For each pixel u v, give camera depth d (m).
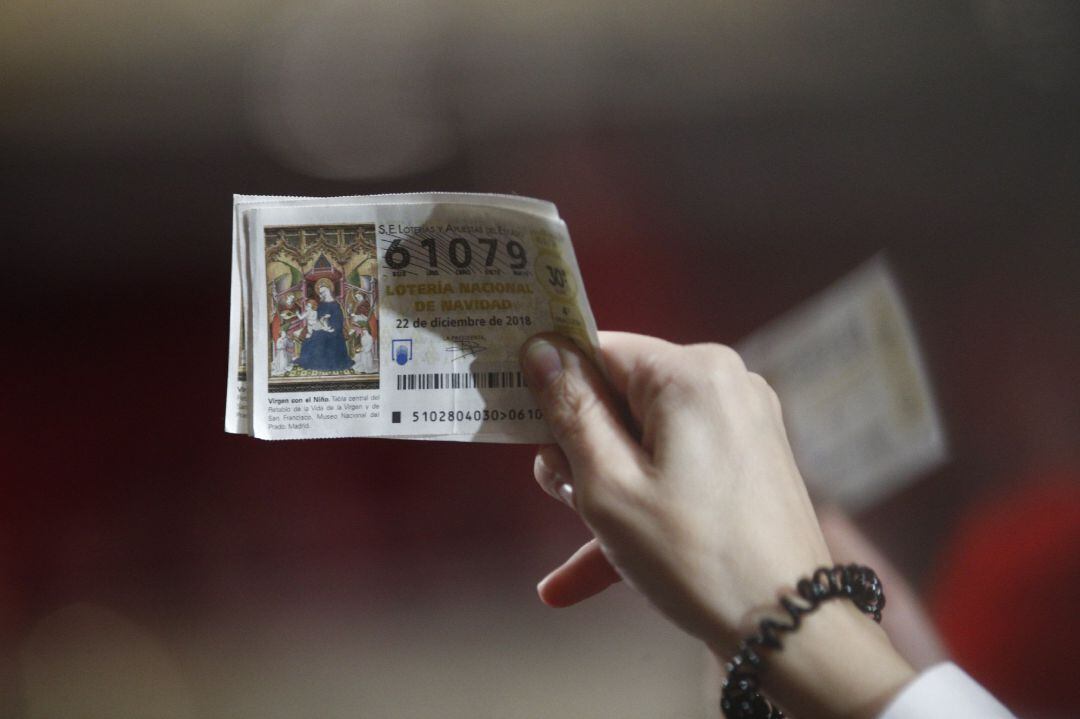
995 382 3.87
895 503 3.15
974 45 4.43
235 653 3.39
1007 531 3.22
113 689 3.31
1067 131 4.34
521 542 3.65
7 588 3.67
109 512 3.99
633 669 3.11
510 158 4.40
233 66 4.54
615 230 4.35
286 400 1.22
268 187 4.52
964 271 4.21
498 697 3.06
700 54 4.38
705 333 4.21
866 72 4.45
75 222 4.45
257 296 1.21
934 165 4.39
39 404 4.20
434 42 4.43
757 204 4.41
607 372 1.16
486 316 1.21
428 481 3.71
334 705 3.10
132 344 4.34
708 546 0.96
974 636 2.97
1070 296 4.12
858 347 3.34
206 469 4.03
